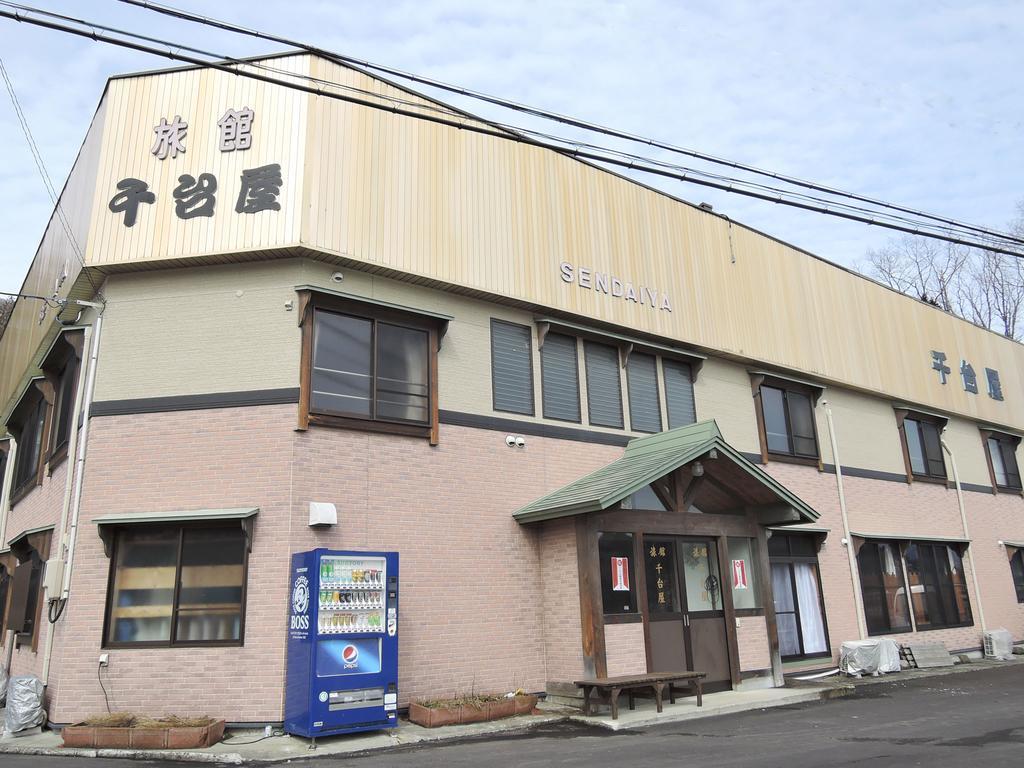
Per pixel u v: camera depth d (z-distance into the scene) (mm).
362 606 9867
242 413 11070
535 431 13555
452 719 10406
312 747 9078
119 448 11109
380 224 12242
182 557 10734
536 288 13984
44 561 12273
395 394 12062
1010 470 24734
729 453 12938
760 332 17812
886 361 21016
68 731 9289
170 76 12414
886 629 18328
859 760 7695
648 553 12711
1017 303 37750
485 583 12211
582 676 11633
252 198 11617
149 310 11648
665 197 16906
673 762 7832
